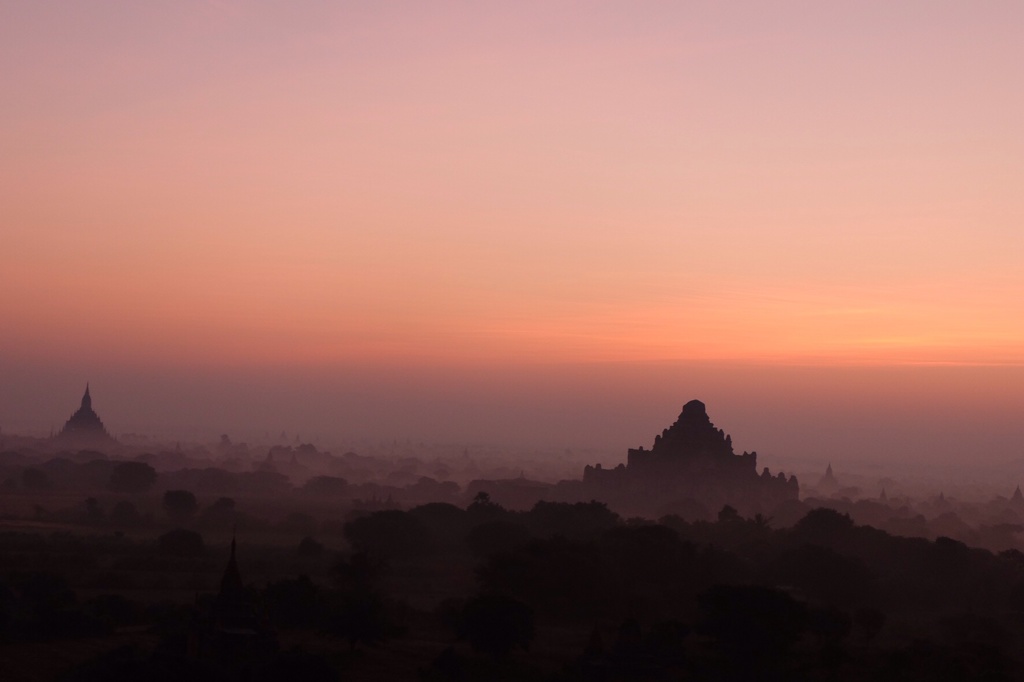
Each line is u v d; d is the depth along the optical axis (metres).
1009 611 161.25
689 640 121.88
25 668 93.69
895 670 109.25
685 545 161.62
